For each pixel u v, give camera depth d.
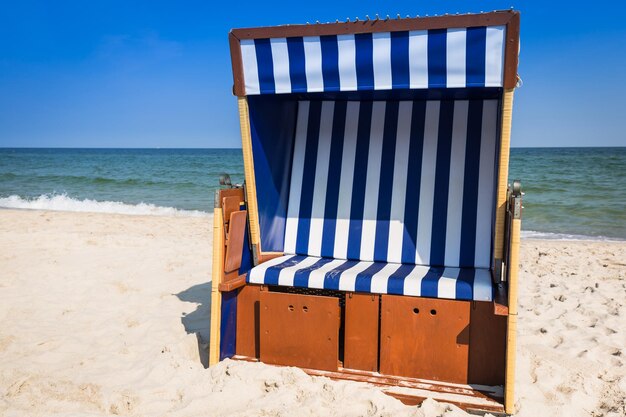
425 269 3.70
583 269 7.07
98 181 25.05
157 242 8.67
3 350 3.95
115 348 4.02
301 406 2.98
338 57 3.21
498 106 3.91
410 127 4.20
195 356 3.89
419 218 3.99
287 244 4.26
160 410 3.04
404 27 3.05
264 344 3.53
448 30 2.99
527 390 3.31
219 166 38.97
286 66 3.32
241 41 3.37
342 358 3.58
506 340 3.00
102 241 8.50
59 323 4.61
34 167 38.25
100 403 3.07
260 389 3.22
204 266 6.93
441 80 3.06
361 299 3.36
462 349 3.19
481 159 4.00
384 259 3.98
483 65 2.98
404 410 2.95
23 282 5.87
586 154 53.50
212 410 3.00
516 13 2.87
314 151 4.37
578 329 4.48
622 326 4.55
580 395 3.27
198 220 12.30
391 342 3.30
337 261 4.01
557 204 15.91
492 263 3.70
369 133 4.29
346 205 4.19
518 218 2.92
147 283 6.02
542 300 5.40
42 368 3.60
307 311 3.42
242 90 3.44
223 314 3.55
